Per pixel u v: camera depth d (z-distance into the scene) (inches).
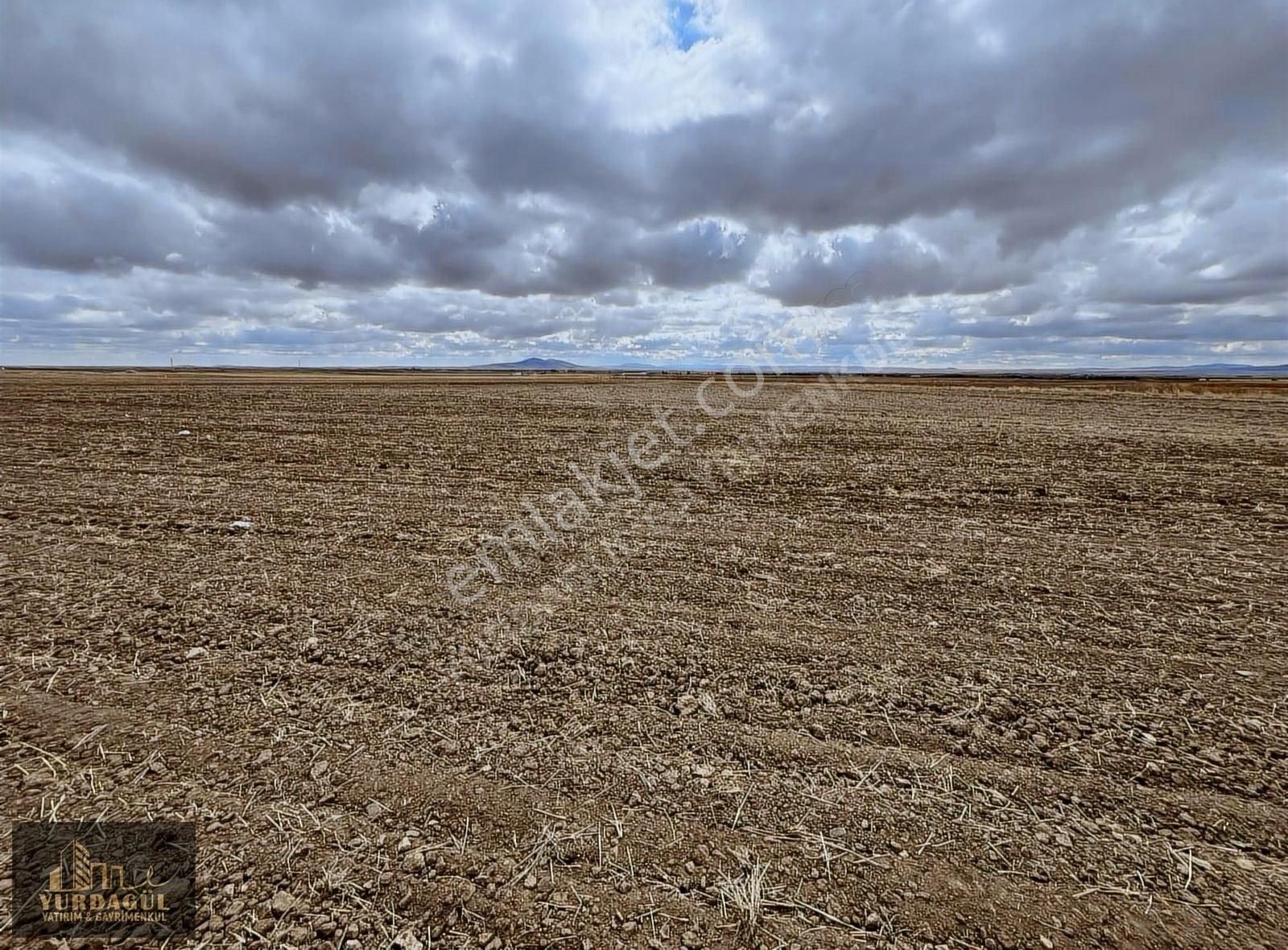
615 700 108.5
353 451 424.2
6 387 1224.2
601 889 69.2
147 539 206.5
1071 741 96.3
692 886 69.7
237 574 173.0
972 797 83.6
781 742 96.1
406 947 62.3
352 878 70.3
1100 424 613.0
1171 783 86.6
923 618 145.4
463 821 78.9
